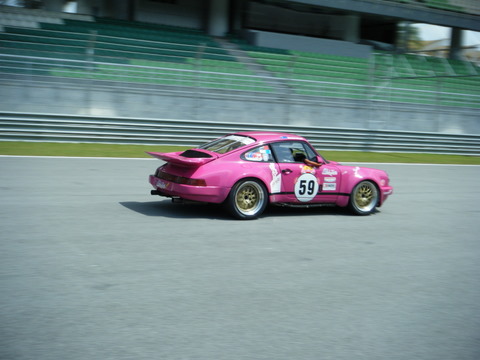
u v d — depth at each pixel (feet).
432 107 81.71
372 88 81.20
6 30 67.10
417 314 13.55
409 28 103.91
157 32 79.66
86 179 32.58
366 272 16.99
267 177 23.94
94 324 11.69
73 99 54.90
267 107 64.75
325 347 11.26
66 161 39.86
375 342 11.68
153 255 17.34
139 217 23.03
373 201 27.32
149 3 86.63
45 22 73.31
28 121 48.42
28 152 42.70
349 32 96.78
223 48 81.05
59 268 15.42
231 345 11.07
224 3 86.84
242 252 18.39
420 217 27.53
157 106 58.95
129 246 18.25
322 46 90.48
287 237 21.09
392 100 82.99
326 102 68.90
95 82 56.44
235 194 23.25
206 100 61.41
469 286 16.19
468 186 41.65
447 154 69.31
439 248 20.94
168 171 23.62
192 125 56.54
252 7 91.50
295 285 15.25
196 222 22.65
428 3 96.94
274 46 86.89
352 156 57.72
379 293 15.01
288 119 65.92
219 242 19.56
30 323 11.54
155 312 12.60
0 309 12.19
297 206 25.34
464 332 12.54
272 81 75.05
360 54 93.91
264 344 11.23
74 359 10.03
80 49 68.13
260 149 24.34
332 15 98.43
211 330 11.78
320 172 25.53
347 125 70.03
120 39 73.20
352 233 22.66
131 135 52.65
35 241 18.19
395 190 36.70
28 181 30.63
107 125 51.88
